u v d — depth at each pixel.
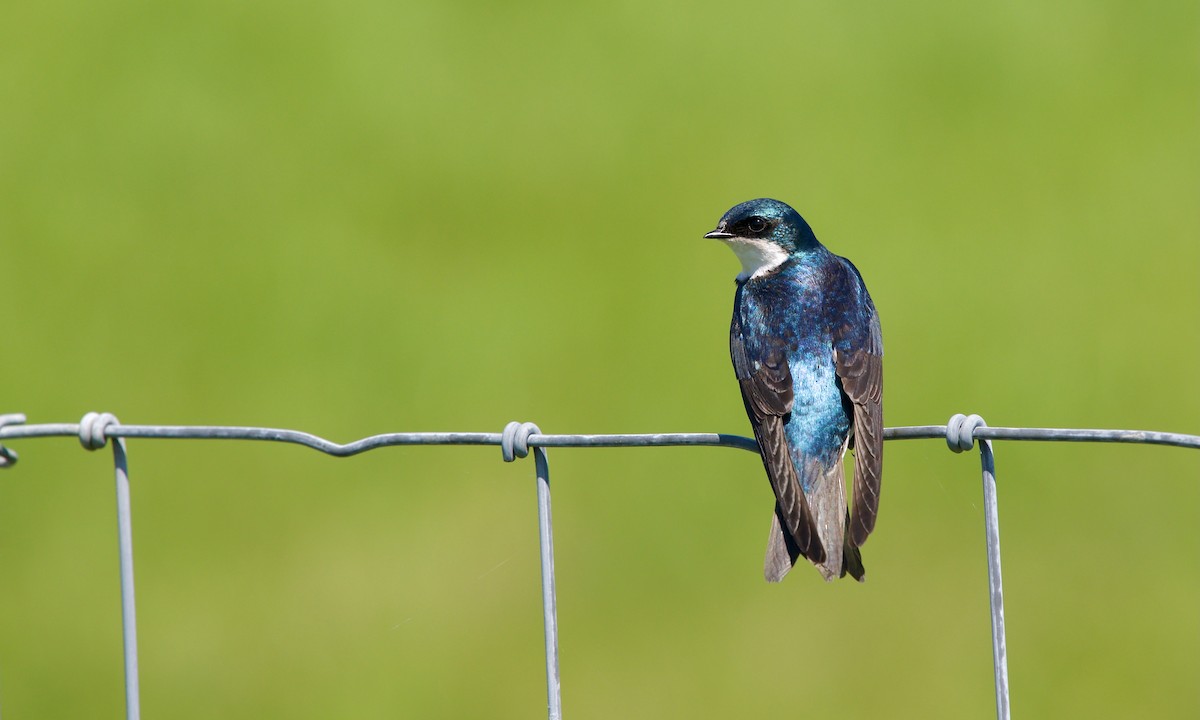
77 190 19.31
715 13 22.36
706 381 16.66
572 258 18.38
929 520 14.05
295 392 16.39
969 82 20.69
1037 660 12.54
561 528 13.70
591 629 12.82
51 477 14.86
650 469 14.20
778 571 6.15
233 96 20.73
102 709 12.35
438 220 19.05
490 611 12.97
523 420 16.17
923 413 15.97
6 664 12.70
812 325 6.91
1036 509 14.33
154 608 13.01
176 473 14.81
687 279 18.09
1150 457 15.13
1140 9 21.45
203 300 18.28
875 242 18.44
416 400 16.30
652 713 12.11
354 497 14.48
